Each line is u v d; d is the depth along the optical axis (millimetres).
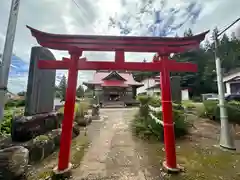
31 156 2906
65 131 2730
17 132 3348
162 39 2932
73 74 2900
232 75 19188
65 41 2840
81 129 5977
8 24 1893
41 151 3080
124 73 21266
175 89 7039
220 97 4227
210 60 26203
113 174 2641
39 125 3980
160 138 4570
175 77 7191
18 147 2510
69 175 2586
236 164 2990
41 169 2744
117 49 3043
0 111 1755
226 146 3832
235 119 6000
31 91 3879
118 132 5512
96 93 17594
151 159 3273
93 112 9039
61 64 2939
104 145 4211
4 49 1835
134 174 2639
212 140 4504
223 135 3977
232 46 29344
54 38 2801
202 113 7414
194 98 21578
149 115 5363
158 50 3064
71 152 3684
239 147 3920
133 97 18266
